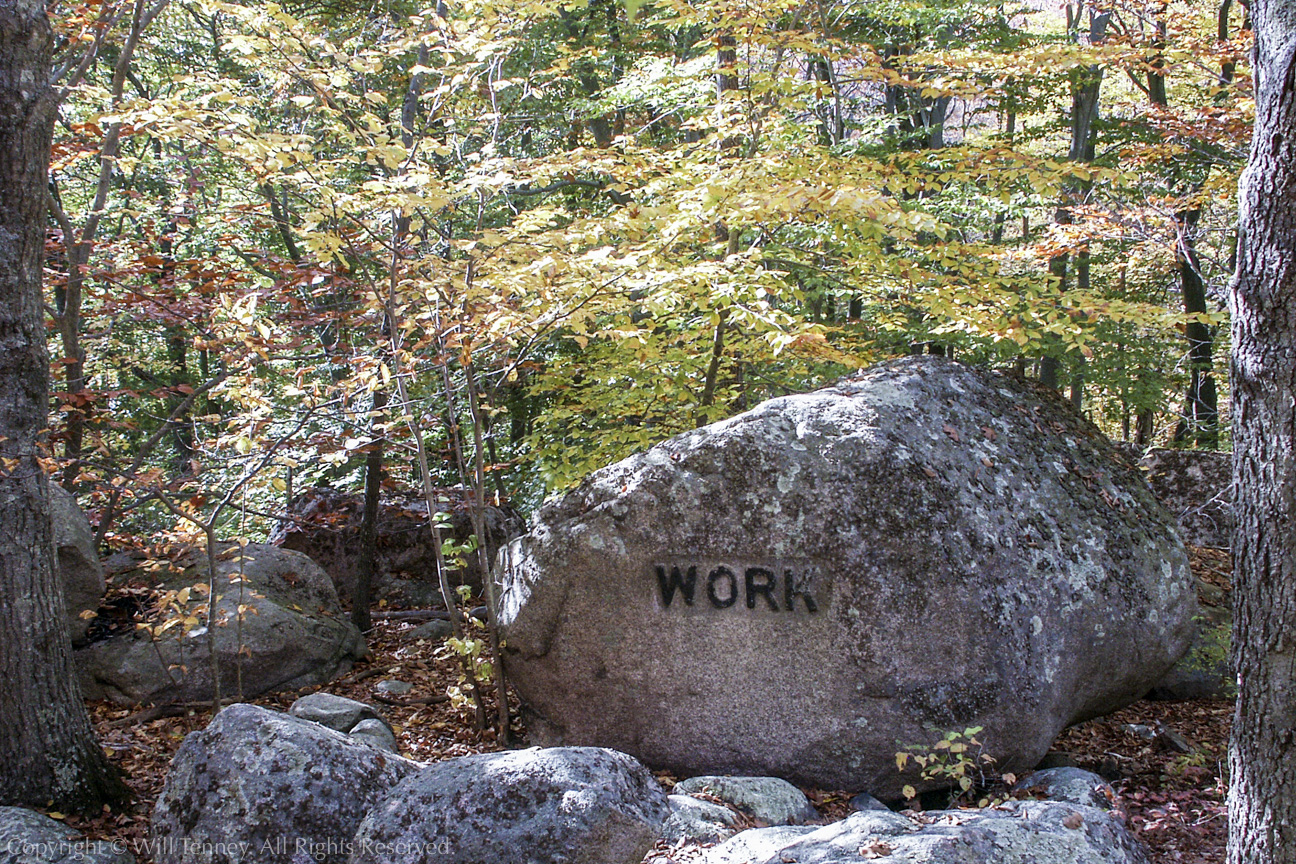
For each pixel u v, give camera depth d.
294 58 6.37
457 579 10.08
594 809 3.73
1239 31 9.44
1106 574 5.87
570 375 8.64
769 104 8.19
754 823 4.86
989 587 5.43
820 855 3.85
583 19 13.18
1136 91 16.39
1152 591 6.04
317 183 5.71
